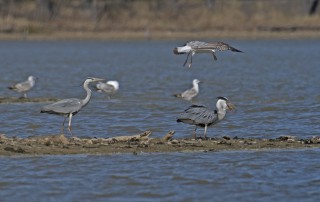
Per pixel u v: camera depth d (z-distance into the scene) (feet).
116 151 61.72
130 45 245.45
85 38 261.85
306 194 50.42
